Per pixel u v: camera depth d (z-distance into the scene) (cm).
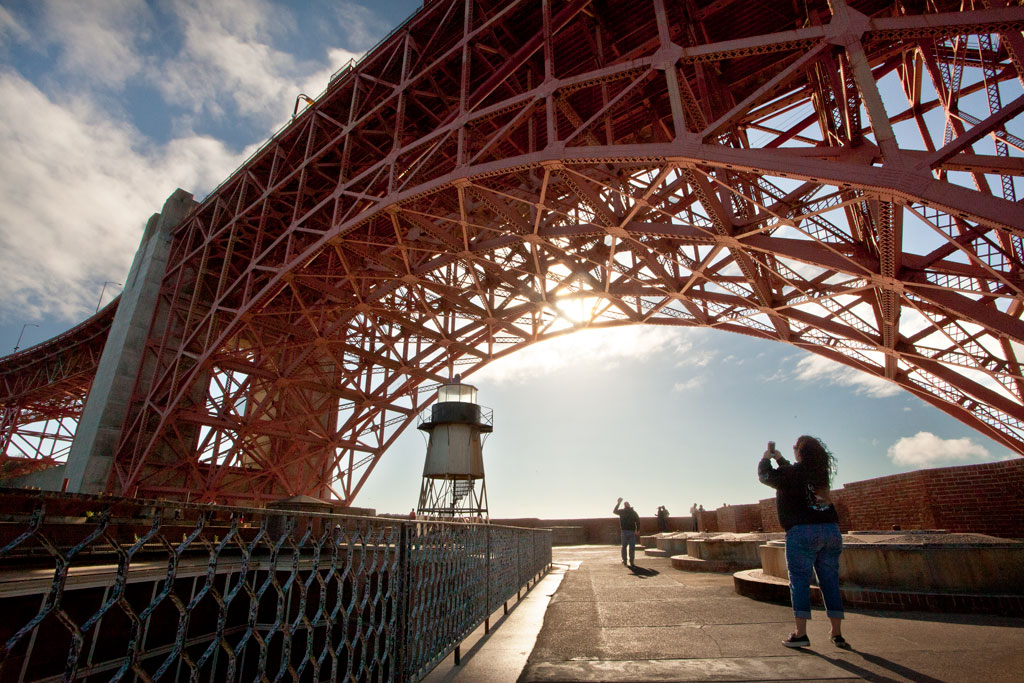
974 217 880
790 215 1356
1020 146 1091
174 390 2786
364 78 2398
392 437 3488
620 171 2036
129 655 167
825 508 489
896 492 1216
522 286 2453
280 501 1320
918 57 1560
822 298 1603
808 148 1109
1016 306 1313
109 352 3266
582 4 1686
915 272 1260
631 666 427
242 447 3009
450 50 1939
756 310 1892
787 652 459
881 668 396
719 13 1728
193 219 3325
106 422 2923
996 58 1278
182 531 680
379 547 343
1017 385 1482
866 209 1260
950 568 628
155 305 3309
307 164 2511
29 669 484
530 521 3719
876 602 650
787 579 747
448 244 2058
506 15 1800
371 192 2672
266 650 223
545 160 1408
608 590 938
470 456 1992
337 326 2856
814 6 1664
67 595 528
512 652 501
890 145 973
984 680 358
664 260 2094
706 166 1215
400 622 361
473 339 3083
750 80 1870
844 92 1109
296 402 3397
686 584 991
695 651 473
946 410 1753
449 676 420
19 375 5741
